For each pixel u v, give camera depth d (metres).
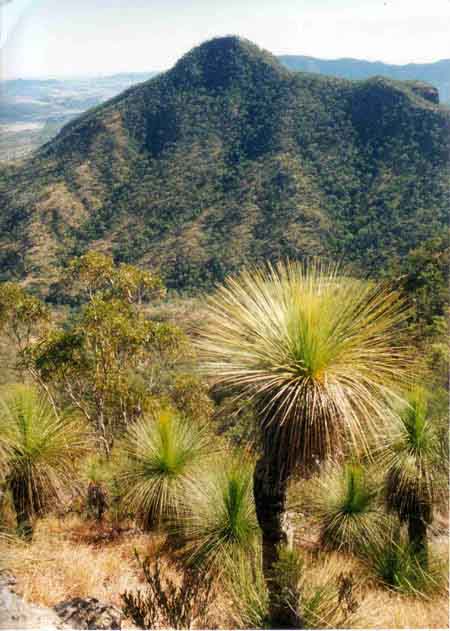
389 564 3.45
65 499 4.42
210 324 2.64
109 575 3.44
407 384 3.06
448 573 3.37
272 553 2.79
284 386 2.42
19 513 3.89
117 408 7.39
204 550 3.38
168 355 7.94
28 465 3.97
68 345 7.70
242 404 2.63
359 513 3.77
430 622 2.93
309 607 2.63
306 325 2.51
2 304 7.75
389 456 3.58
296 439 2.50
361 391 2.52
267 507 2.78
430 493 3.61
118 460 4.71
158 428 4.37
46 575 3.19
